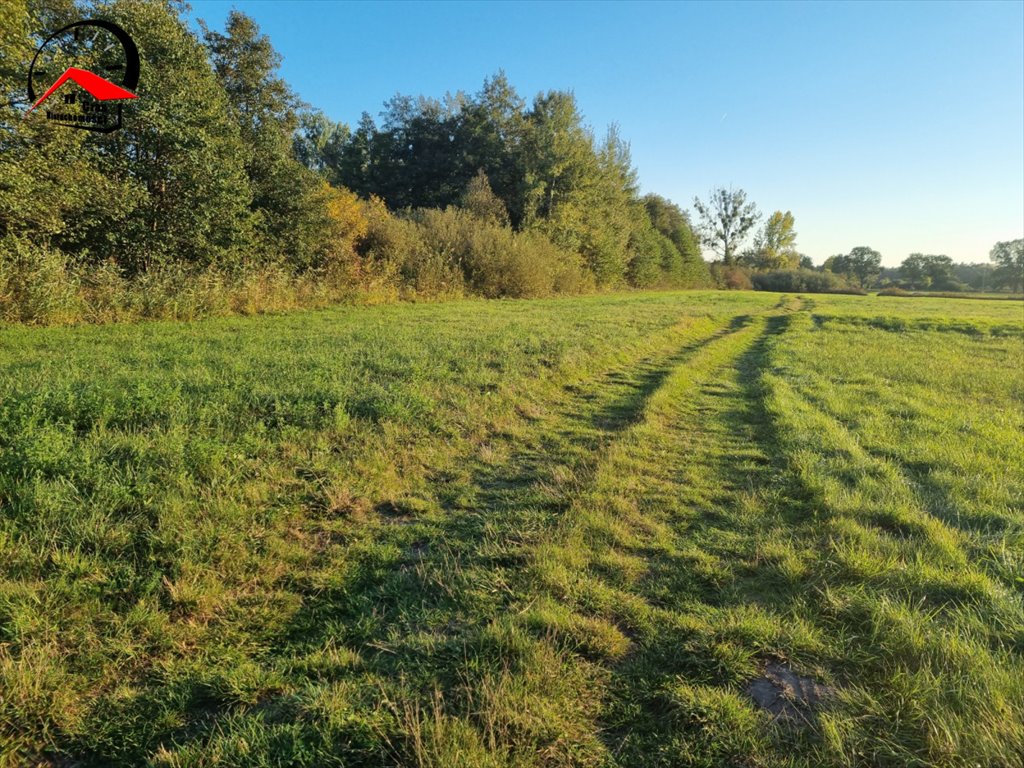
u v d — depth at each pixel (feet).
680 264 205.05
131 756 7.80
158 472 14.84
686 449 21.77
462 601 11.21
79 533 11.95
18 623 9.48
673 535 14.44
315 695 8.48
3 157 40.14
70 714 8.32
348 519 14.89
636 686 9.00
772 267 297.33
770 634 10.07
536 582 11.81
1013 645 9.55
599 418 26.30
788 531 14.38
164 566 11.62
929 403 29.48
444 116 158.92
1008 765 7.01
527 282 105.09
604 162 143.84
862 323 75.36
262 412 20.74
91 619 10.09
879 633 9.97
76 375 24.52
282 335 41.11
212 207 57.57
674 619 10.68
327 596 11.62
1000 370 39.73
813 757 7.61
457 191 143.02
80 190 45.85
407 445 19.86
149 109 52.01
